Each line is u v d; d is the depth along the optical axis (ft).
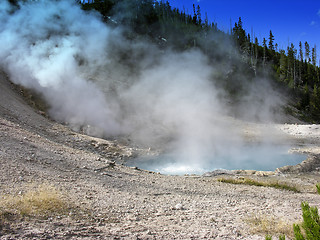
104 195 25.62
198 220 21.90
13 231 14.84
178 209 24.81
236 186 38.91
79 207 20.89
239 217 23.71
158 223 20.21
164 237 17.30
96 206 22.07
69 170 32.32
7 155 29.96
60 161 34.99
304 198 33.60
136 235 16.99
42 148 38.37
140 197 27.35
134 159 59.88
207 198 30.50
